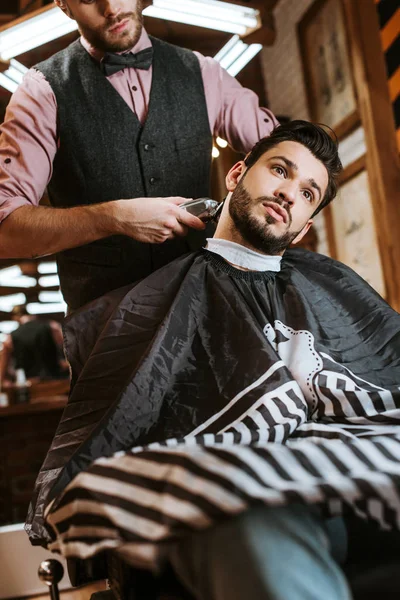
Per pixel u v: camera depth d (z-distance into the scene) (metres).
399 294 3.57
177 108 1.67
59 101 1.58
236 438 1.00
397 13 3.46
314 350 1.26
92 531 0.85
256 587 0.68
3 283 8.70
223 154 4.66
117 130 1.61
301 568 0.70
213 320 1.26
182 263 1.36
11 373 4.74
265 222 1.34
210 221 1.53
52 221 1.40
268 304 1.34
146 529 0.78
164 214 1.36
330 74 4.26
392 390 1.18
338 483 0.74
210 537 0.73
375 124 3.67
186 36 3.97
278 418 1.08
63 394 3.94
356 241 4.12
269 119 1.81
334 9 4.08
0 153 1.54
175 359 1.19
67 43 3.69
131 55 1.62
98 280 1.60
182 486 0.77
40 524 1.07
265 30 2.80
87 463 1.04
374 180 3.68
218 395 1.14
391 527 0.74
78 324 1.31
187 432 1.11
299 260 1.48
